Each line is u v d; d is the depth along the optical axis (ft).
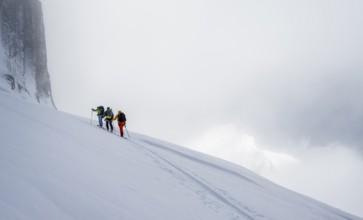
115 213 13.08
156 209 17.06
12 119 24.04
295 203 53.83
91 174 17.49
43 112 41.83
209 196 31.24
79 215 11.11
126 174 23.04
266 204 41.57
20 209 9.29
